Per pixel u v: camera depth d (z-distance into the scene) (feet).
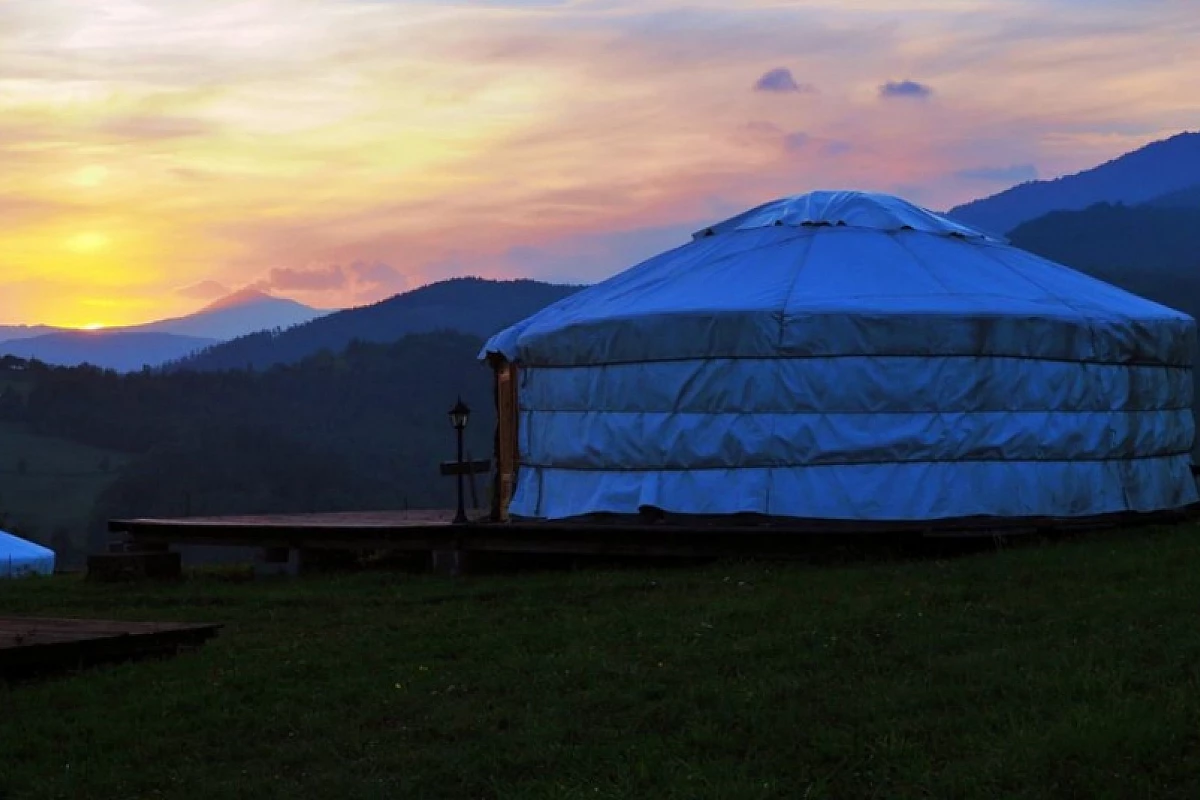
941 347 39.99
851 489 39.91
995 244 48.57
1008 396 40.45
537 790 19.15
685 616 30.32
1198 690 20.84
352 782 20.04
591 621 30.68
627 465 41.96
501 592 37.19
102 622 31.22
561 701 23.48
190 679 26.91
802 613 29.35
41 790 20.36
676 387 41.06
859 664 24.49
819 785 18.49
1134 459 43.29
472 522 44.60
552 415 44.39
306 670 27.25
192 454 236.22
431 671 26.58
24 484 246.68
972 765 18.61
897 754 19.36
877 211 47.19
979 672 22.98
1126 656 23.24
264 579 44.60
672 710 22.29
